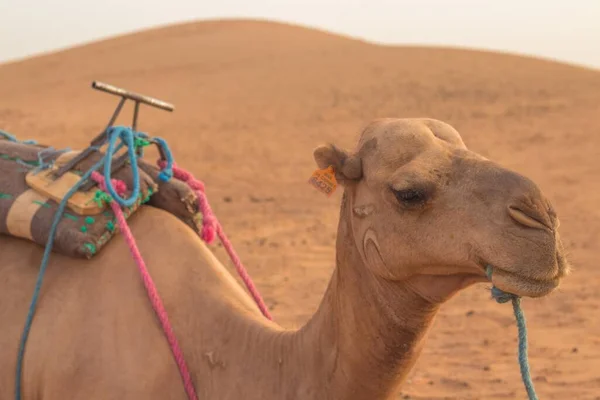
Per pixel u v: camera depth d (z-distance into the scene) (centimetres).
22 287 422
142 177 444
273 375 378
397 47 4719
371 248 347
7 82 4384
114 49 5306
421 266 331
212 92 3522
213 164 2012
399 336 349
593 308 933
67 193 420
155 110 3103
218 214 1428
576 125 2469
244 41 5381
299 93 3378
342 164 369
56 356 396
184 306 408
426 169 329
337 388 360
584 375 739
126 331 396
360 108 2983
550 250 294
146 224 439
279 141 2389
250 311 416
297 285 995
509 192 306
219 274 429
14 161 457
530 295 294
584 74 3509
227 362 388
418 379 725
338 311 362
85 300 407
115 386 383
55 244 416
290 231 1296
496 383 719
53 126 2730
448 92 3206
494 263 301
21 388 405
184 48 5128
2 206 432
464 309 927
